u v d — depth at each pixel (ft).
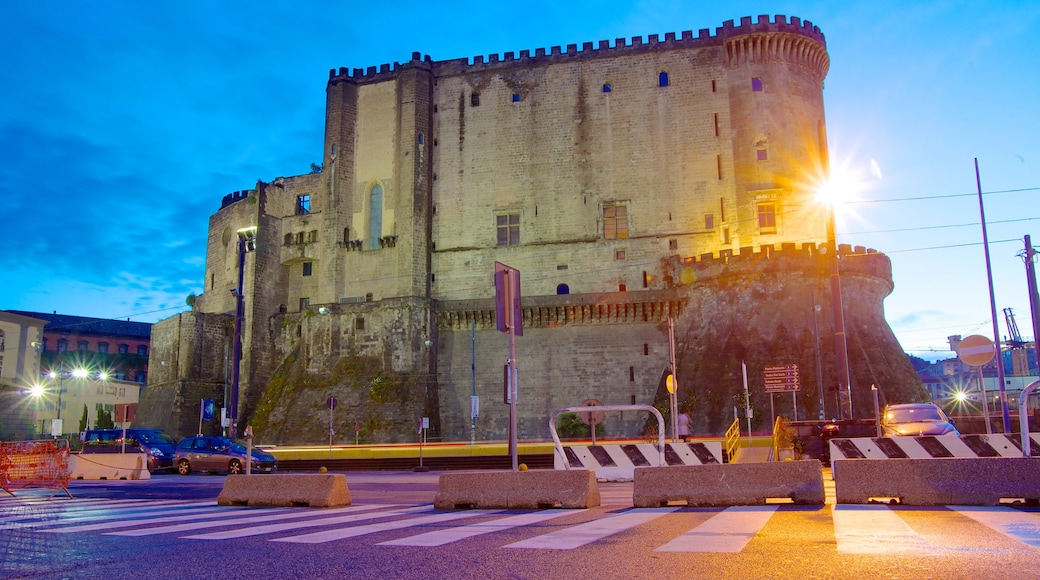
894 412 90.22
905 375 173.47
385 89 224.74
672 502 47.11
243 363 223.51
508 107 216.95
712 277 185.68
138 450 126.31
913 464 42.65
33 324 264.93
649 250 202.08
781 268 178.09
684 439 128.77
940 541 29.17
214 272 257.14
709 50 208.13
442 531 35.42
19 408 256.52
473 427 181.78
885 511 39.40
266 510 48.85
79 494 69.77
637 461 81.56
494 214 212.23
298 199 236.22
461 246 212.23
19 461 67.62
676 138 205.77
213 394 225.15
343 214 220.23
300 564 27.14
